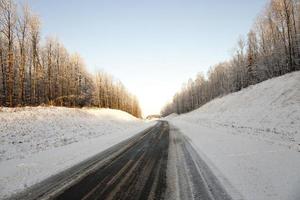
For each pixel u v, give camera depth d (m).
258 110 22.66
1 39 25.92
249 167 6.01
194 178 5.50
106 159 8.42
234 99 37.56
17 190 5.19
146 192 4.73
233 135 13.31
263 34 48.97
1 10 23.72
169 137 15.24
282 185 4.56
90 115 32.84
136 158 8.41
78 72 53.12
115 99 78.44
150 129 24.31
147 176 5.91
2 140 12.77
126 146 11.73
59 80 42.84
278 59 41.94
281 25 39.34
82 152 10.22
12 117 18.42
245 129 16.14
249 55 51.38
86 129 22.12
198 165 6.75
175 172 6.14
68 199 4.52
